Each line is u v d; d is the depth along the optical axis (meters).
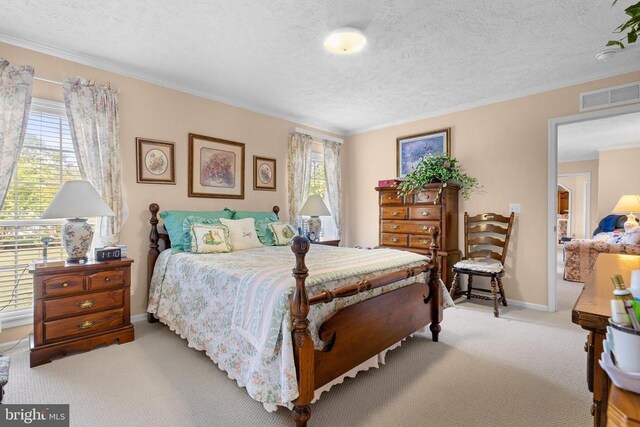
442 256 3.69
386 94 3.65
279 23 2.29
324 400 1.83
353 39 2.48
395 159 4.71
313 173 4.84
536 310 3.47
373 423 1.63
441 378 2.06
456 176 3.84
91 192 2.38
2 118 2.33
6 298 2.47
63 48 2.63
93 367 2.16
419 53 2.71
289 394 1.46
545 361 2.28
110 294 2.49
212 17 2.22
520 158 3.60
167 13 2.18
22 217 2.53
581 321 0.88
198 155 3.52
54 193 2.66
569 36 2.45
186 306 2.49
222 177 3.73
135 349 2.45
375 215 4.95
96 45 2.59
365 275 2.10
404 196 4.08
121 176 2.97
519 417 1.67
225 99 3.74
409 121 4.55
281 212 4.35
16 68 2.38
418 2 2.05
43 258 2.42
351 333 1.87
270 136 4.23
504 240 3.71
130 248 3.05
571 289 4.39
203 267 2.36
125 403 1.78
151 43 2.57
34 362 2.15
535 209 3.51
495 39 2.49
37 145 2.58
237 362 1.86
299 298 1.53
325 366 1.71
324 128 4.94
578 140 5.81
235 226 3.19
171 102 3.32
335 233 4.97
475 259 3.85
